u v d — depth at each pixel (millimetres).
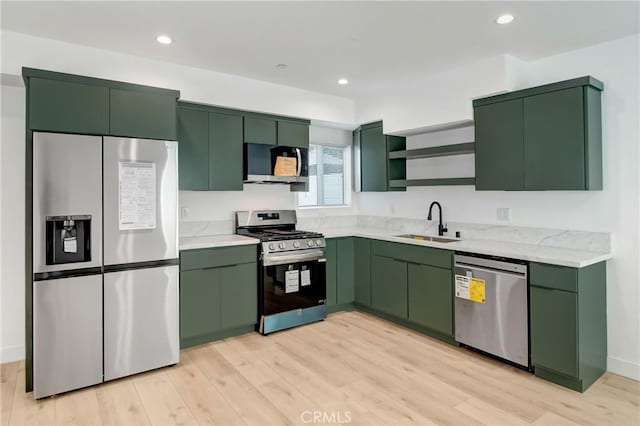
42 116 2529
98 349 2689
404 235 4238
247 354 3203
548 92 2904
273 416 2299
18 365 3021
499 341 2938
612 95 2838
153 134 2938
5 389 2641
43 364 2512
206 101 3598
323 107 4438
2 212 3055
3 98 3025
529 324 2758
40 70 2523
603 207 2885
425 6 2375
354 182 5012
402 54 3158
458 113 3504
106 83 2752
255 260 3682
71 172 2580
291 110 4164
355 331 3729
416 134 4312
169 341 2975
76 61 2949
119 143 2758
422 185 3914
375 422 2232
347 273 4340
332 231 4605
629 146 2760
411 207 4426
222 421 2256
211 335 3490
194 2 2324
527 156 3035
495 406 2387
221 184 3779
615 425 2186
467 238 3793
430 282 3482
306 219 4742
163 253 2947
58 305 2555
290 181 4176
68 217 2566
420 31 2723
